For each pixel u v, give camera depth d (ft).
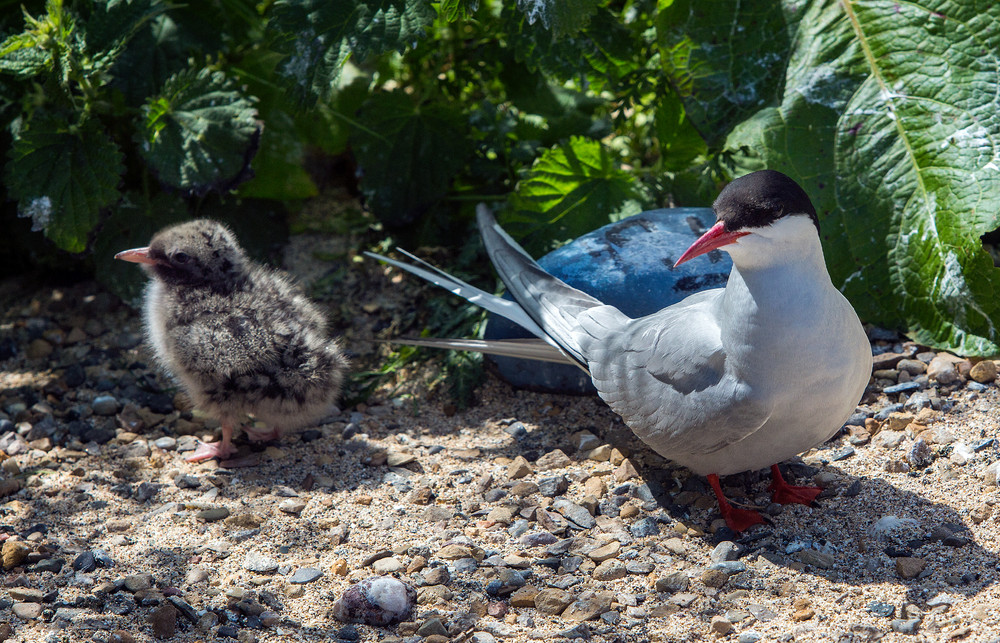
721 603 12.92
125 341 20.58
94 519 15.46
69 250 19.20
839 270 18.40
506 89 22.80
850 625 12.19
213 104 19.72
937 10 18.11
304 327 17.29
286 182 22.26
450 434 17.56
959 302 17.26
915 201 17.78
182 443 17.70
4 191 21.66
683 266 17.52
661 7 19.56
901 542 13.62
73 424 18.10
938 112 17.87
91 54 19.48
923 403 16.37
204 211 21.63
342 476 16.48
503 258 17.51
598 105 23.13
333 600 13.44
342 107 22.62
